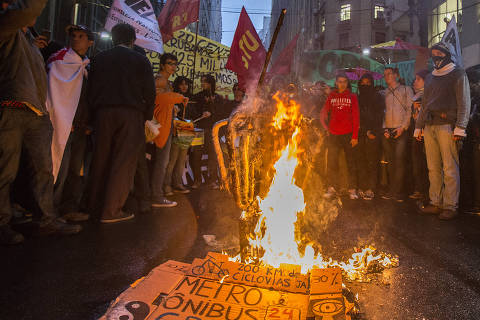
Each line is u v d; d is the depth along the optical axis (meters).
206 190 4.96
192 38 8.50
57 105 2.74
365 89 4.93
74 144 3.08
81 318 1.37
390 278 1.83
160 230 2.72
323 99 5.20
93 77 2.98
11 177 2.31
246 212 1.89
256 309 1.35
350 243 2.46
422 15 14.70
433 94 3.53
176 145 4.39
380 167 5.17
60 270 1.86
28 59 2.34
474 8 11.88
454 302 1.56
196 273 1.64
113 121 2.91
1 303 1.47
